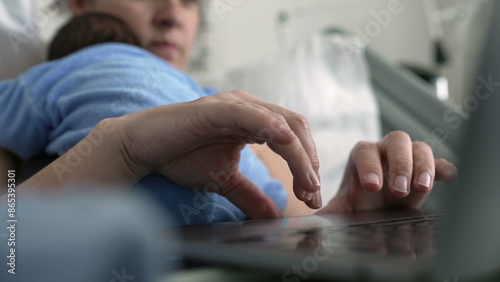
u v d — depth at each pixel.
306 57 1.42
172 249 0.18
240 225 0.32
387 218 0.37
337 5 2.00
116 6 1.00
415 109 1.36
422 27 1.90
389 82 1.45
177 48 1.07
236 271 0.16
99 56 0.59
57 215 0.12
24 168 0.60
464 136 0.13
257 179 0.53
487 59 0.13
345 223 0.32
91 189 0.37
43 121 0.57
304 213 0.68
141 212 0.12
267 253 0.17
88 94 0.50
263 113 0.33
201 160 0.40
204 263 0.17
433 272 0.13
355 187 0.52
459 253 0.13
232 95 0.40
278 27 2.02
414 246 0.18
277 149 0.37
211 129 0.35
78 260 0.11
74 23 0.77
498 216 0.13
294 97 1.29
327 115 1.25
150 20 1.01
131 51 0.60
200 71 1.87
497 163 0.13
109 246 0.12
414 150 0.48
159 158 0.38
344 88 1.38
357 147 0.50
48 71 0.60
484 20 0.13
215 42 1.87
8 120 0.59
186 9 1.09
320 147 1.17
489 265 0.13
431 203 0.68
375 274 0.13
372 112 1.30
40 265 0.11
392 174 0.45
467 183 0.13
